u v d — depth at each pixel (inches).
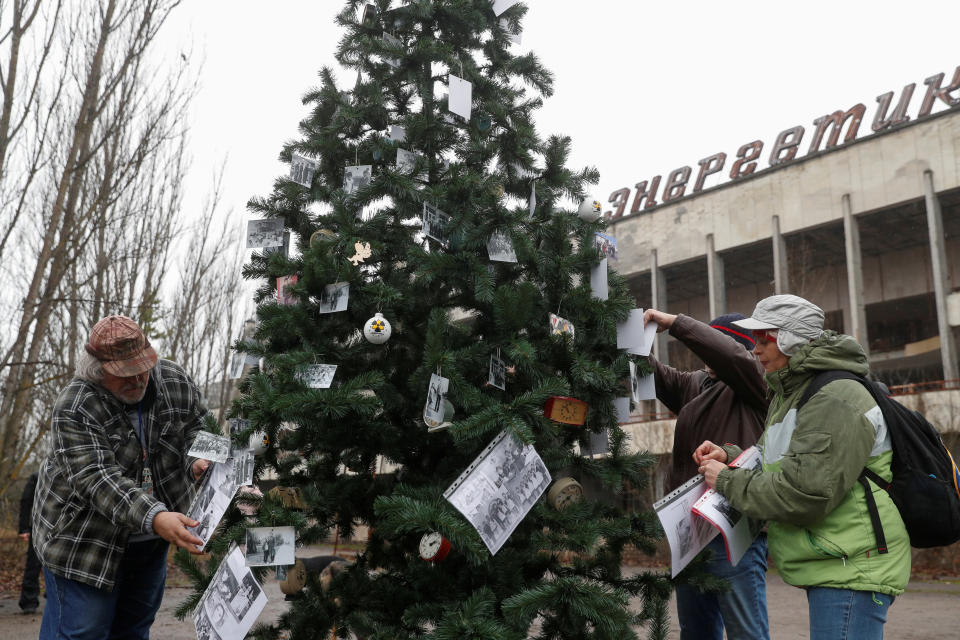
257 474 116.7
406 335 118.2
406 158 115.8
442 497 98.7
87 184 458.0
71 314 471.8
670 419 648.4
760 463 94.0
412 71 124.8
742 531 91.9
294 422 106.6
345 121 124.4
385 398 108.7
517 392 111.6
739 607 109.1
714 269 975.6
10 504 466.6
